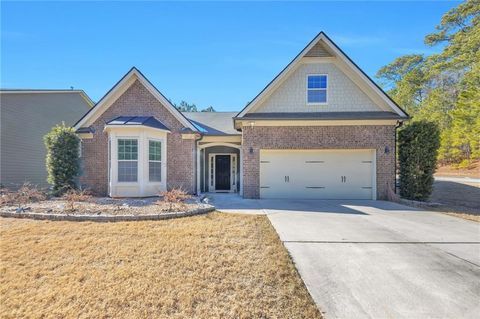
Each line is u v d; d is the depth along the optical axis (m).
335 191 14.20
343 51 14.23
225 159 18.20
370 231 7.77
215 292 4.47
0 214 8.91
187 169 14.24
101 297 4.34
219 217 9.12
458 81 34.88
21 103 17.70
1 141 16.39
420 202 12.28
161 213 9.02
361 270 5.24
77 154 13.66
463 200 13.82
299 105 14.56
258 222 8.48
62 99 21.08
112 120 13.55
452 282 4.80
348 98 14.52
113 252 5.92
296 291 4.51
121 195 12.88
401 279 4.90
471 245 6.70
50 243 6.43
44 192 13.20
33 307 4.16
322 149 14.15
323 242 6.75
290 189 14.28
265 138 14.14
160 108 14.41
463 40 34.31
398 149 13.83
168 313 3.97
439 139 13.16
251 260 5.57
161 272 5.07
